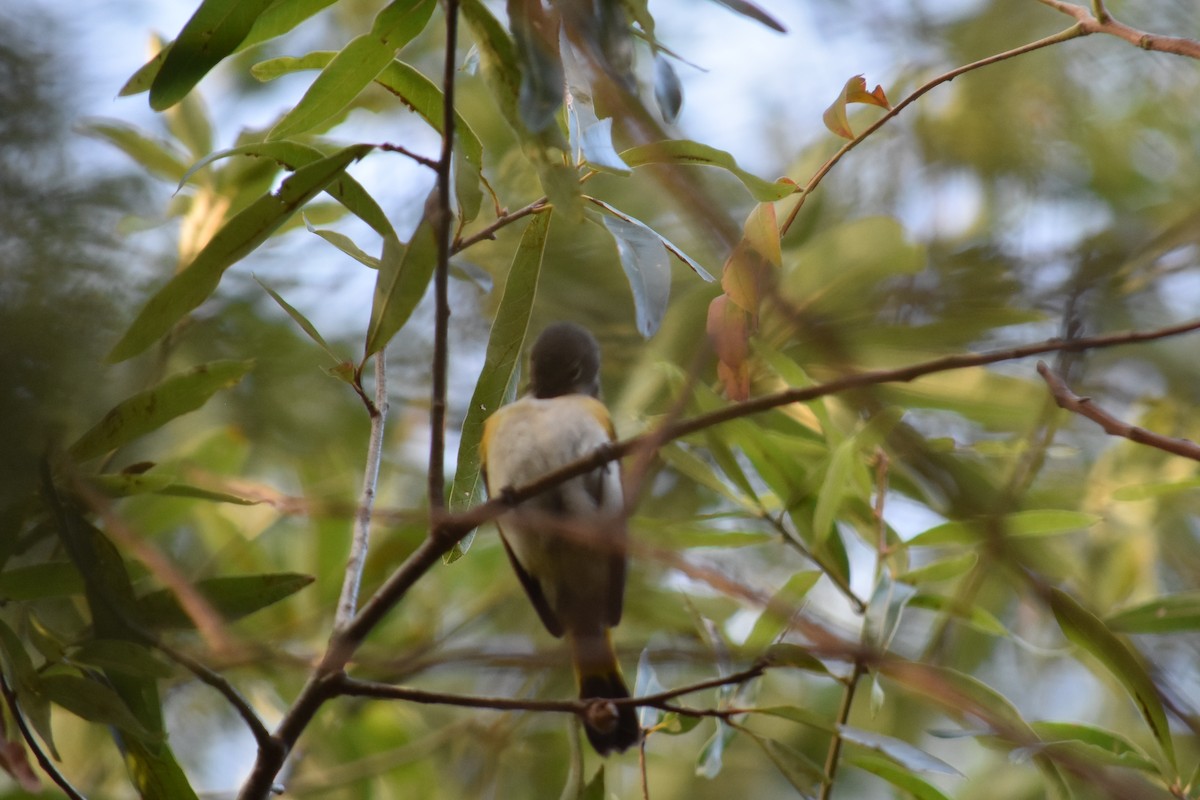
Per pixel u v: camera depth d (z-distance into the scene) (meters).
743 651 7.76
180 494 6.18
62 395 5.02
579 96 6.19
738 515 8.33
